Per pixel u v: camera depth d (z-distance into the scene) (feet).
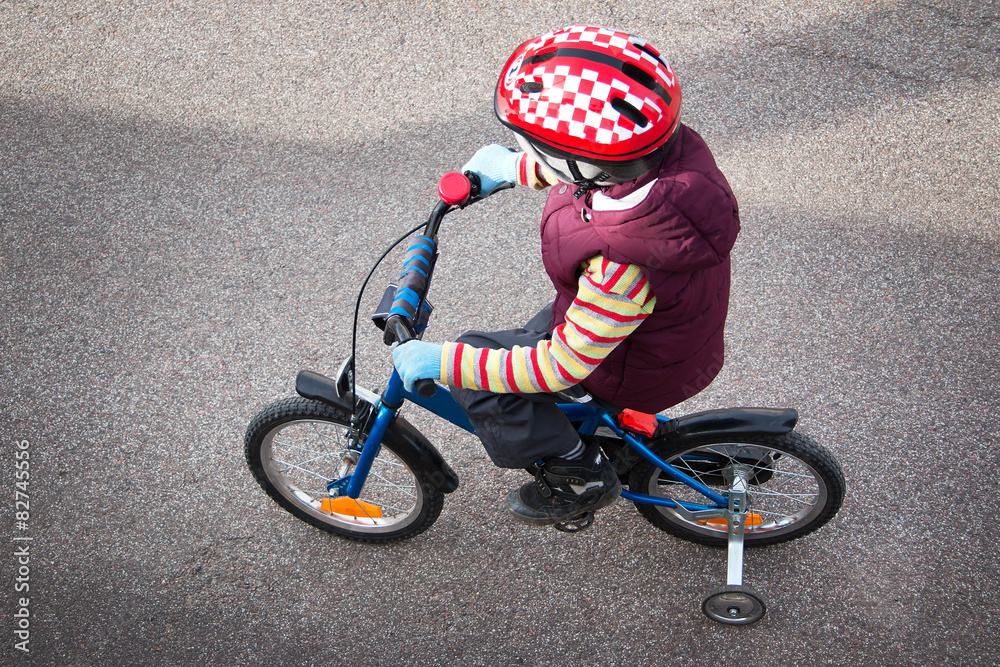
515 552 8.74
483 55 13.20
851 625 8.07
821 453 7.37
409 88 12.87
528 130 4.87
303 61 13.30
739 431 7.11
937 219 11.10
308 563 8.71
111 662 7.98
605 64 4.73
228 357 10.21
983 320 10.17
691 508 7.96
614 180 4.90
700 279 5.14
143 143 12.40
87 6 14.32
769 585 8.40
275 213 11.53
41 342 10.37
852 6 13.43
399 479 9.40
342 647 8.10
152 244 11.27
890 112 12.17
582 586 8.48
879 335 10.11
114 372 10.10
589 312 4.97
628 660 7.97
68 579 8.52
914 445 9.22
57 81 13.25
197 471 9.32
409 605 8.39
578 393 6.21
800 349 10.04
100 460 9.39
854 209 11.25
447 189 6.22
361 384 10.01
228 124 12.57
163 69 13.33
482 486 9.25
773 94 12.45
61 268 11.05
